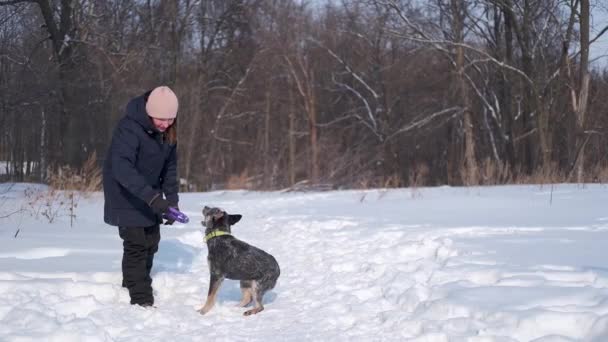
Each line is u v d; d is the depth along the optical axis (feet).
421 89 116.57
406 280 21.22
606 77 97.40
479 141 117.60
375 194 60.13
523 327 15.11
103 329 16.53
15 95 70.64
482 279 20.40
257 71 122.93
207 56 123.03
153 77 108.27
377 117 118.83
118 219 19.54
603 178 66.80
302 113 121.70
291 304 20.52
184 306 20.10
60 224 34.01
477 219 36.14
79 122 82.89
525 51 88.53
